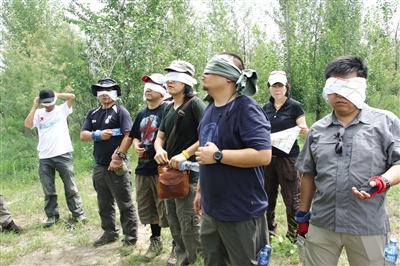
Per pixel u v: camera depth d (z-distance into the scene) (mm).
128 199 4051
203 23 15508
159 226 3877
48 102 4859
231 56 2312
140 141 3760
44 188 4996
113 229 4293
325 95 2084
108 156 4004
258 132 2076
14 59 10508
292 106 3762
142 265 3658
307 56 15023
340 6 14672
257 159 2041
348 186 1969
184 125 3107
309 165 2248
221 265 2422
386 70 15297
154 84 3627
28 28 15969
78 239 4375
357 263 2037
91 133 4027
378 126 1963
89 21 10188
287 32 14805
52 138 4918
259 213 2193
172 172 2963
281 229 4309
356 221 1959
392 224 4488
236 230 2170
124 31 8898
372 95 14828
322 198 2082
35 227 4910
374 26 15594
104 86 4031
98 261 3770
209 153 2117
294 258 3467
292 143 3443
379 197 1959
